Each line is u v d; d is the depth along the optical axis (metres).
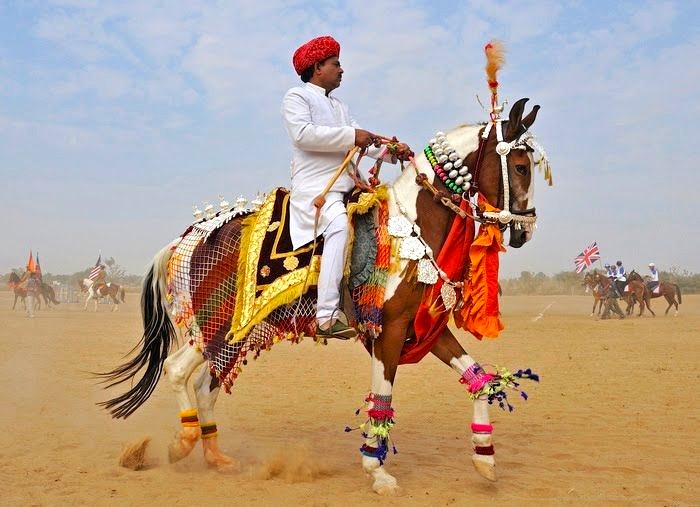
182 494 4.98
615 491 5.14
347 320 5.21
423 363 13.32
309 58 5.40
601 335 19.97
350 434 7.21
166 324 5.91
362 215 5.19
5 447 6.39
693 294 54.47
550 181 5.23
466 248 5.21
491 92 5.37
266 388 10.37
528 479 5.44
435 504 4.83
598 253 31.78
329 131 5.16
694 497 5.01
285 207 5.49
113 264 54.12
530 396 9.49
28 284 29.23
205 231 5.64
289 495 4.98
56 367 12.39
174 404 9.12
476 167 5.25
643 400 9.12
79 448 6.38
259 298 5.27
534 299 48.34
